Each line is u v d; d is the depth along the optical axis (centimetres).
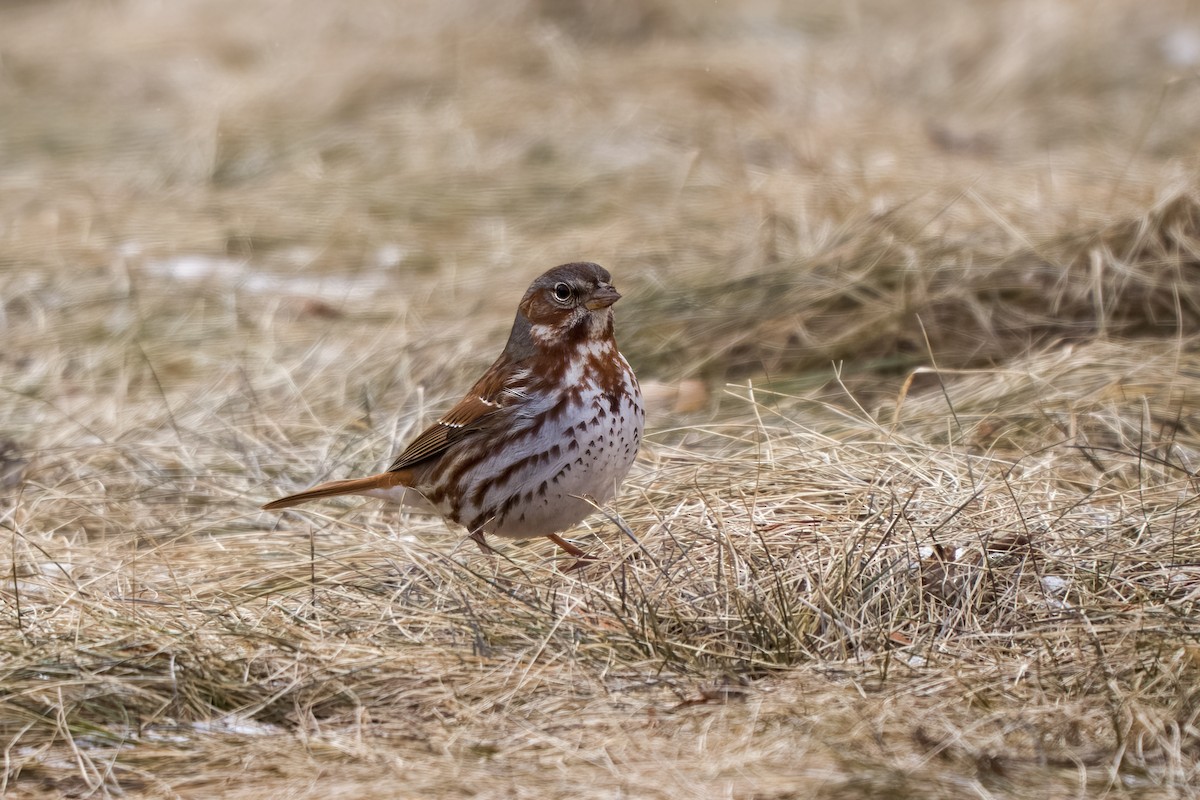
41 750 718
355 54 2391
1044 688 724
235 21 2727
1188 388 1104
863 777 641
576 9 2580
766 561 861
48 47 2716
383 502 1074
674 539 871
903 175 1692
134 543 1027
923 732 681
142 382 1359
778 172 1806
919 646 774
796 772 650
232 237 1764
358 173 1988
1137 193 1442
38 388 1341
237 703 761
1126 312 1270
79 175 2055
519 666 777
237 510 1078
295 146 2091
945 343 1274
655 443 1135
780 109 2198
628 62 2341
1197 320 1253
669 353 1330
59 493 1098
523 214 1820
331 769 688
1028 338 1268
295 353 1406
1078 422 1077
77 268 1652
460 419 910
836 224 1488
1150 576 826
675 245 1568
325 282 1634
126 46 2664
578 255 1602
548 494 895
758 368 1302
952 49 2408
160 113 2300
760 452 1034
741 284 1397
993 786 638
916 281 1324
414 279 1638
